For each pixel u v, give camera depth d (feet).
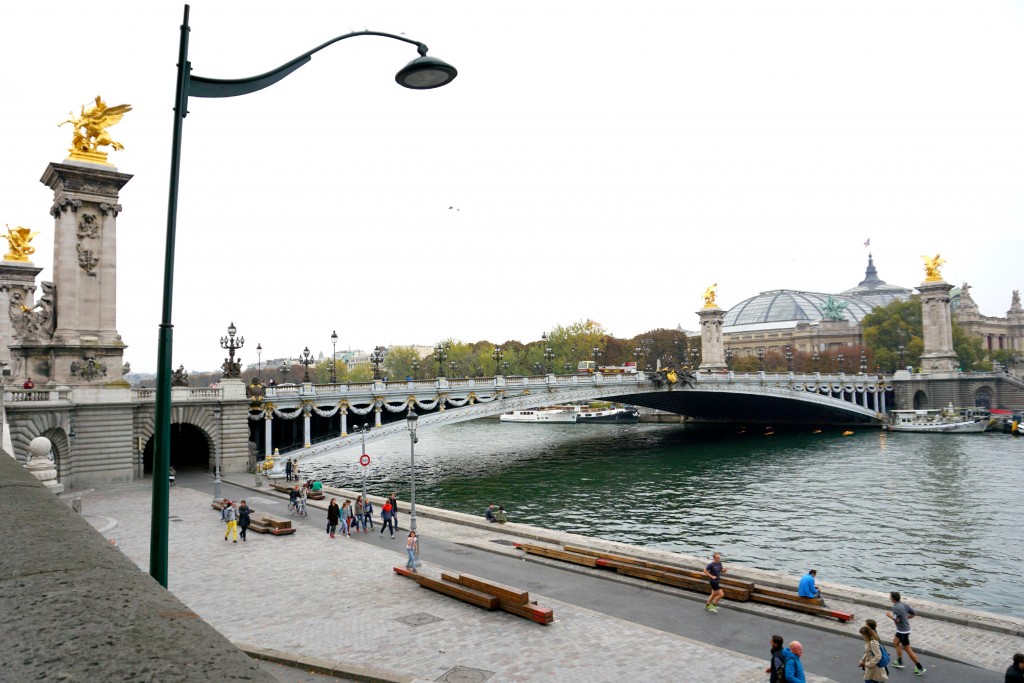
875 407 567.18
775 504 237.86
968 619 89.97
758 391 436.35
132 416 212.64
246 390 247.50
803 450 390.21
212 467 236.63
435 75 50.16
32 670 9.75
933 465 318.65
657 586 105.09
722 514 223.10
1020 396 606.55
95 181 217.56
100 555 16.06
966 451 367.25
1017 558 169.17
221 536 140.77
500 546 131.44
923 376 582.35
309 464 354.95
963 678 74.49
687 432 517.55
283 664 72.95
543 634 83.61
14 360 231.50
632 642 81.00
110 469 206.08
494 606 92.73
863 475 295.28
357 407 283.38
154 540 37.37
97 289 217.36
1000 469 301.43
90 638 11.23
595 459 363.56
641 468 327.88
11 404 183.01
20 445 184.65
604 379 367.66
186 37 39.45
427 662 74.90
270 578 109.50
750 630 87.30
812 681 70.85
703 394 437.99
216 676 9.95
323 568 115.75
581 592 102.83
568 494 259.19
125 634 11.51
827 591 102.83
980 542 184.44
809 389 504.02
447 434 556.10
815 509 228.43
